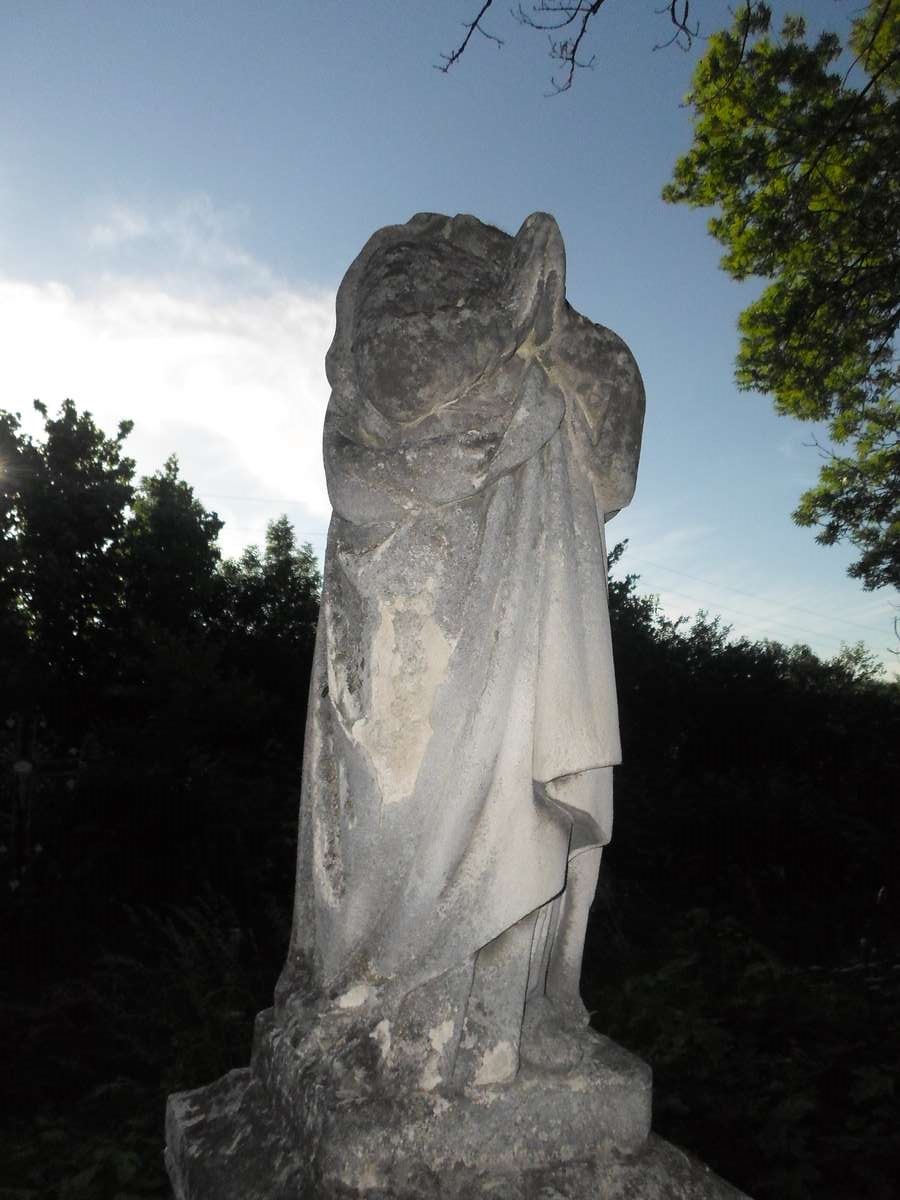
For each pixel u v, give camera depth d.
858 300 11.55
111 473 23.89
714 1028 4.81
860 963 6.51
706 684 16.83
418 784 1.88
